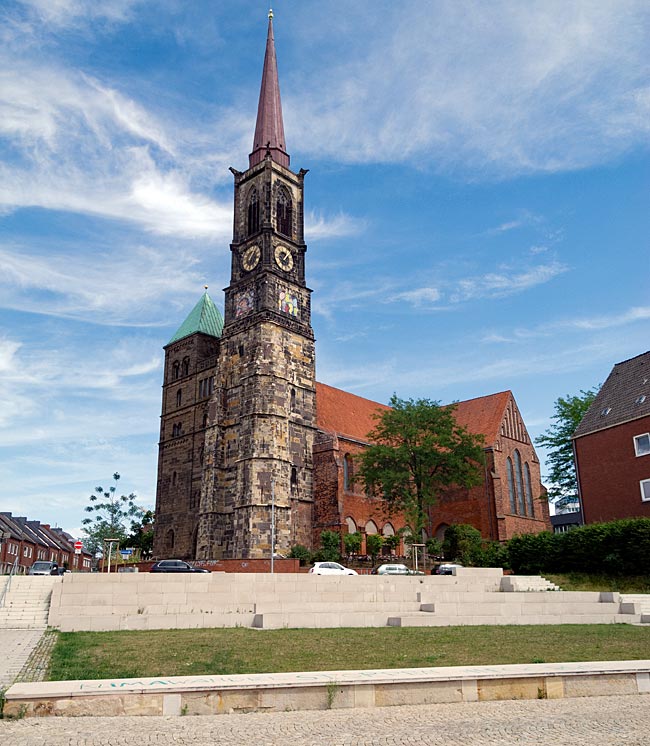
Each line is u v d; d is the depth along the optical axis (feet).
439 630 90.38
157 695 44.39
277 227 260.83
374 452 225.56
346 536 229.86
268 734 39.55
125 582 106.73
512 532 266.98
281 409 236.22
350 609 106.11
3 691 46.50
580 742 38.73
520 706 47.57
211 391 256.32
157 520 263.29
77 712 43.39
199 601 105.29
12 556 332.19
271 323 241.35
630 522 148.97
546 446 253.24
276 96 285.64
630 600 121.49
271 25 300.20
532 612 107.55
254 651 70.03
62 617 97.50
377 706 47.32
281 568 183.93
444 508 276.41
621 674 53.31
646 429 173.78
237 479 228.43
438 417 227.81
